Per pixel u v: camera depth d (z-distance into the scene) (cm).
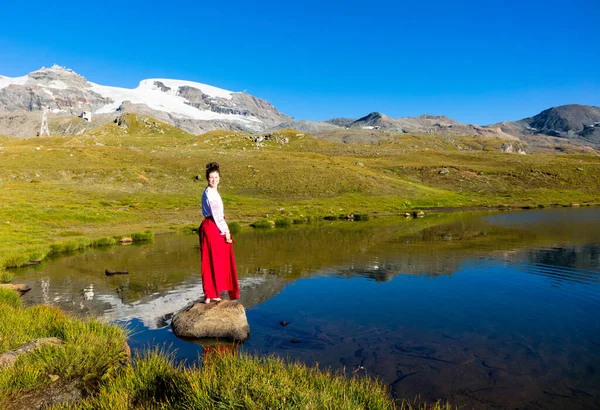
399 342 657
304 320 778
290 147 13750
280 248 1841
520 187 6988
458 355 602
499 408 449
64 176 5869
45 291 1077
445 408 447
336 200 5481
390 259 1485
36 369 473
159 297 974
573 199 5953
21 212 3334
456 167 8112
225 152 8388
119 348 579
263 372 465
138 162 6862
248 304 895
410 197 5856
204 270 775
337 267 1335
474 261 1416
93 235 2580
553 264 1342
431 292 990
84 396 451
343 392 438
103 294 1020
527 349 624
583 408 448
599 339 664
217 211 757
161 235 2667
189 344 656
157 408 404
